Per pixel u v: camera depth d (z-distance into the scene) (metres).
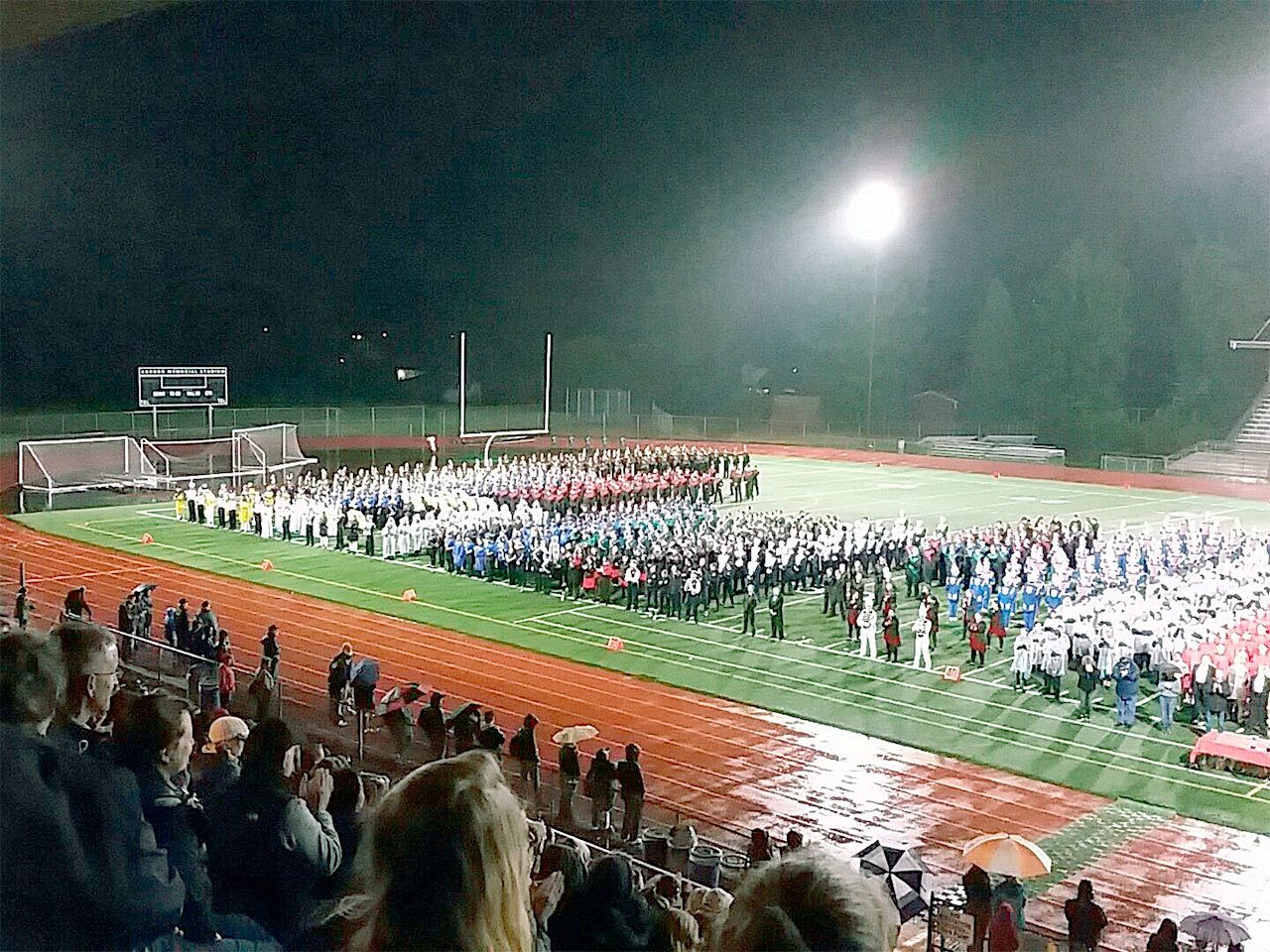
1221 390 91.19
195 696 22.22
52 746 5.05
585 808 19.44
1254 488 65.06
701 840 18.42
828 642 32.22
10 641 5.70
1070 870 18.09
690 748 23.36
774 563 36.56
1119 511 56.97
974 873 14.33
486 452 63.84
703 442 87.31
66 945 4.68
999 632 31.28
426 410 89.75
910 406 97.38
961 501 59.22
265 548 44.66
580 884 6.30
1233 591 33.38
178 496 52.44
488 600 36.50
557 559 37.06
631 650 30.89
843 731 24.72
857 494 61.19
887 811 20.34
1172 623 28.47
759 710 26.05
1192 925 13.25
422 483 50.12
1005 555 37.34
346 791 9.59
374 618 33.75
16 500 55.47
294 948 6.38
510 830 4.14
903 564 39.78
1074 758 23.47
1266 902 17.05
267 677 22.92
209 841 6.76
